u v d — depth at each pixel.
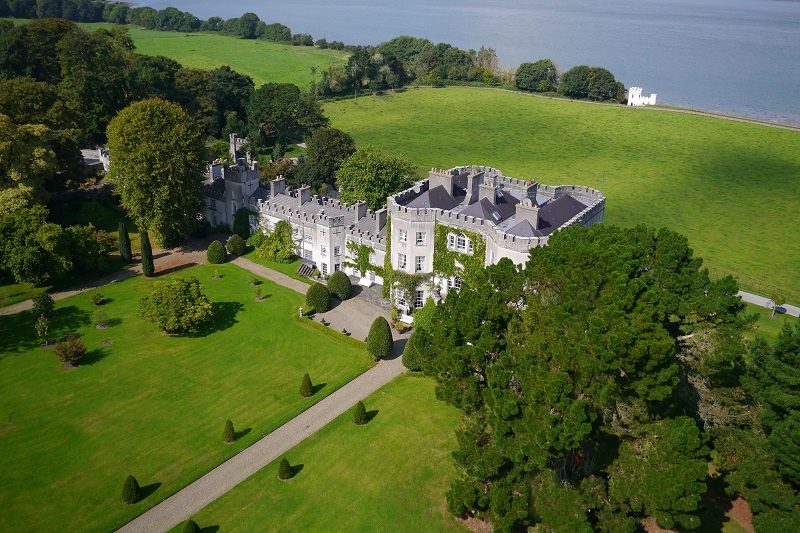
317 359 82.69
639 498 48.38
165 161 106.81
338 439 67.81
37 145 108.06
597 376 48.94
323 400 74.50
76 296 96.69
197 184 113.44
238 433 68.25
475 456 54.19
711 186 173.75
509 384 55.00
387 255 95.56
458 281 89.88
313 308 94.62
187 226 113.25
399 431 69.12
